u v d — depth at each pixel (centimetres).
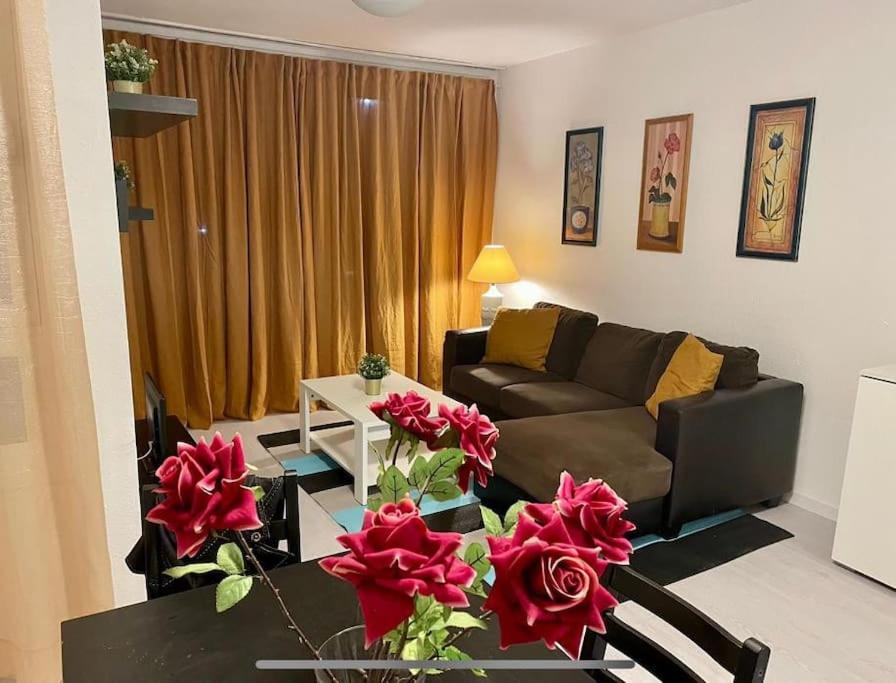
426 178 523
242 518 77
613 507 78
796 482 353
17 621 151
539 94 504
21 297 141
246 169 456
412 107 510
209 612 122
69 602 159
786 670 226
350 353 516
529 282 534
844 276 323
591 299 477
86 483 155
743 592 271
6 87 134
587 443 312
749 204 362
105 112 161
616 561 75
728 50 366
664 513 309
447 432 103
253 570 149
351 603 126
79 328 149
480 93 535
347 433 419
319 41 452
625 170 438
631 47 423
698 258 395
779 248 349
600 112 452
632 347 405
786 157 341
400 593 65
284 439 441
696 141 389
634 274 439
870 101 307
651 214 421
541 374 453
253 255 463
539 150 510
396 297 524
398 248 517
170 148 431
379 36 436
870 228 312
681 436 300
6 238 137
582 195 471
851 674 225
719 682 221
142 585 186
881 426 271
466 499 353
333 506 344
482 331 492
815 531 323
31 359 144
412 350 544
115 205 167
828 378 334
